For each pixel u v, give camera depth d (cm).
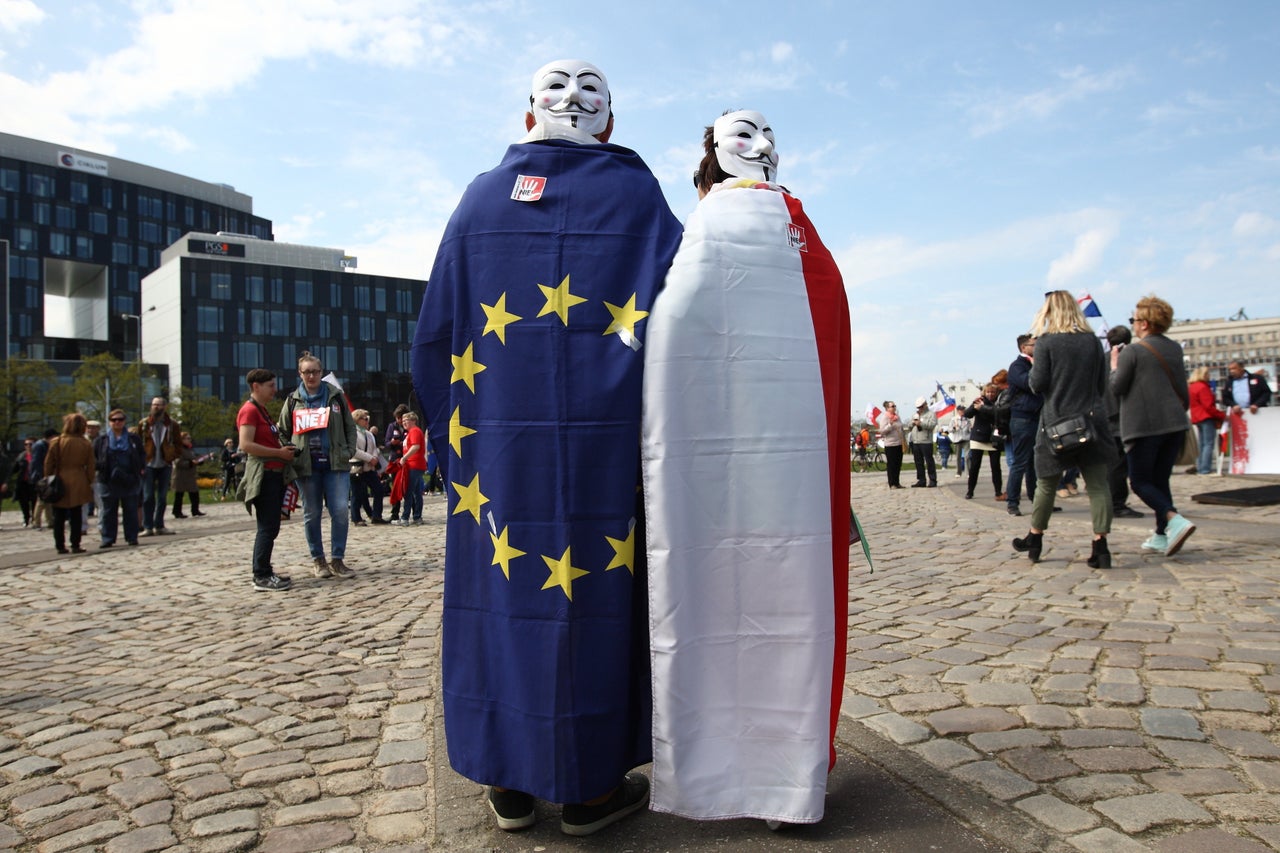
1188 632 437
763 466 243
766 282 250
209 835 258
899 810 254
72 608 700
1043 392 648
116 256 11338
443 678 256
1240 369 1599
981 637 448
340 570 810
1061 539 800
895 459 1755
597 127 269
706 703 241
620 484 243
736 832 247
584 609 239
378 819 265
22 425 6294
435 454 262
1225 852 220
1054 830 236
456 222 260
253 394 752
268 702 396
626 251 248
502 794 252
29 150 10819
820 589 243
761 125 283
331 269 9188
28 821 276
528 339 246
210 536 1303
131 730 365
